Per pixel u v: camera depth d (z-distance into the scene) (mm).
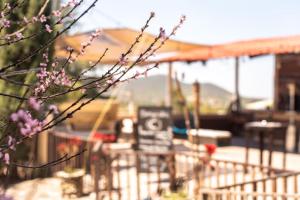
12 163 2180
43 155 11195
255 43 16609
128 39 12539
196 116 11062
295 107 19797
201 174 9141
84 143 11438
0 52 7176
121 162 13195
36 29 6562
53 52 5953
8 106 7086
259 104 23969
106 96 21047
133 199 9391
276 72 20203
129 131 17234
